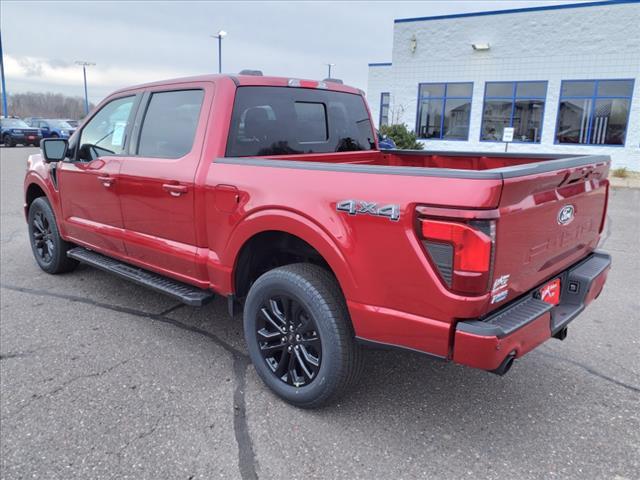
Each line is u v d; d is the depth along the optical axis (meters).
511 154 4.11
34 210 5.55
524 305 2.66
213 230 3.40
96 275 5.61
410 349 2.55
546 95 18.34
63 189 4.87
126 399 3.19
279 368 3.14
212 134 3.44
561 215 2.86
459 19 19.28
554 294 3.09
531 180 2.43
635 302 4.91
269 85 3.75
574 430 2.91
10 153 23.53
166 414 3.04
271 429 2.91
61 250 5.34
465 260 2.27
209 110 3.50
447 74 20.00
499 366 2.43
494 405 3.16
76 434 2.85
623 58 16.91
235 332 4.19
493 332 2.30
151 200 3.81
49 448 2.73
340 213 2.66
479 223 2.23
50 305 4.73
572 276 3.16
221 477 2.53
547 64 18.11
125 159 4.05
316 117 4.12
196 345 3.94
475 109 19.75
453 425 2.96
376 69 27.89
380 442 2.80
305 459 2.66
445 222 2.29
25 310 4.60
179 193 3.54
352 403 3.17
